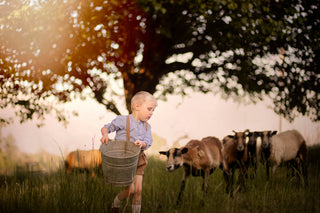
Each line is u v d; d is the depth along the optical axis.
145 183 4.33
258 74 7.78
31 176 3.40
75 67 6.64
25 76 6.20
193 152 4.59
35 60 5.76
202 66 8.05
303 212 3.33
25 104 6.60
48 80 6.43
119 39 6.75
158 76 7.94
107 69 7.68
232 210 3.27
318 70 7.49
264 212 3.39
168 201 3.71
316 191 3.93
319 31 6.79
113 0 4.95
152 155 7.24
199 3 5.17
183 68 8.09
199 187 3.80
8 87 6.61
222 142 5.74
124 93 7.98
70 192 3.00
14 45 5.39
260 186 4.51
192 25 6.76
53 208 2.84
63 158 3.35
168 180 4.41
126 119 2.98
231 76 7.88
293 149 6.10
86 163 4.37
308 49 7.02
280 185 4.39
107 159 2.48
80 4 5.25
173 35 7.00
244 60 7.52
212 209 3.37
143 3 5.11
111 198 3.11
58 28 5.10
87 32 5.57
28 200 2.92
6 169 3.48
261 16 5.86
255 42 6.79
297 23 6.56
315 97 7.63
